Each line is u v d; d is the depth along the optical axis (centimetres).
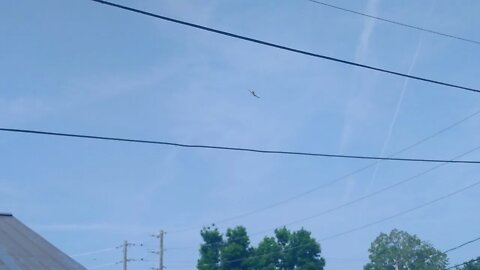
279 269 6469
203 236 6456
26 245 2217
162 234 5862
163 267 5819
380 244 7181
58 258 2184
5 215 2438
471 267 5481
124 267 5925
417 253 7044
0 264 2025
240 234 6438
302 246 6394
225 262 6347
